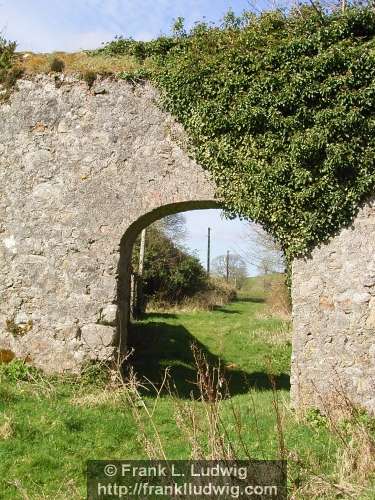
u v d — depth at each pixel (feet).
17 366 26.48
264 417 22.72
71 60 28.45
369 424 21.84
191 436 15.35
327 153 23.70
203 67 25.68
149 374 32.78
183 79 25.94
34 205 27.58
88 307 26.73
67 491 16.17
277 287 76.64
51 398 23.57
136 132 26.84
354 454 16.56
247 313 75.72
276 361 39.55
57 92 27.81
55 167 27.53
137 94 26.99
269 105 24.56
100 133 27.20
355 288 23.95
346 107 23.67
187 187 26.07
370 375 23.47
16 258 27.58
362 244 23.94
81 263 26.96
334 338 24.09
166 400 25.77
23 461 17.88
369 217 23.89
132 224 26.68
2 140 28.12
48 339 26.91
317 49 24.54
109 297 26.63
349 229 24.14
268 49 24.93
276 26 25.93
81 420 21.33
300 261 24.76
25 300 27.32
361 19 24.45
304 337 24.50
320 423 22.49
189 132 26.05
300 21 25.44
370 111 23.73
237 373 35.37
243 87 25.07
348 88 23.75
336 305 24.16
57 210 27.35
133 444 20.03
